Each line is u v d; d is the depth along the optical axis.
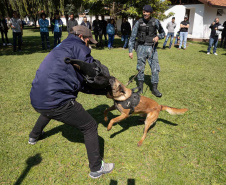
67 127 3.39
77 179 2.36
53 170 2.47
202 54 10.34
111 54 9.82
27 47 11.66
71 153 2.77
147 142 3.05
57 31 10.70
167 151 2.85
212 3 15.49
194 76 6.28
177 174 2.45
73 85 2.06
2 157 2.63
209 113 3.93
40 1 20.48
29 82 5.41
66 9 20.06
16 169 2.47
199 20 17.03
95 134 2.27
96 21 11.86
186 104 4.32
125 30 11.35
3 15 12.26
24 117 3.64
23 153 2.73
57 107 2.01
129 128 3.44
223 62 8.41
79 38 2.13
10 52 9.90
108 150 2.87
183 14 17.83
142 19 4.54
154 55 4.62
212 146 2.96
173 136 3.20
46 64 2.01
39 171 2.45
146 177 2.41
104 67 2.13
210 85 5.47
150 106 3.01
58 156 2.71
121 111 2.89
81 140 3.05
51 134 3.19
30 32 23.20
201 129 3.39
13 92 4.74
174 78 6.06
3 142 2.93
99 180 2.35
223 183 2.32
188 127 3.46
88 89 2.50
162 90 5.08
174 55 9.88
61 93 2.01
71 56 1.99
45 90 1.96
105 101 4.38
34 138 2.87
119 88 2.72
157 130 3.38
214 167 2.56
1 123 3.41
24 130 3.26
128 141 3.08
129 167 2.55
